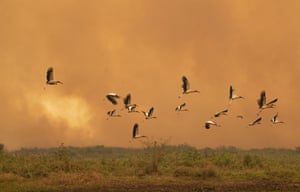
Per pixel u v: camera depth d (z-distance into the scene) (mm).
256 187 132625
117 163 168125
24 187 128000
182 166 156875
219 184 136625
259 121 112500
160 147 166500
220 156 183875
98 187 129750
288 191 127688
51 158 159875
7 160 157125
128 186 131625
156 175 148375
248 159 175250
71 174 141625
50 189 126688
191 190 128125
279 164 185000
